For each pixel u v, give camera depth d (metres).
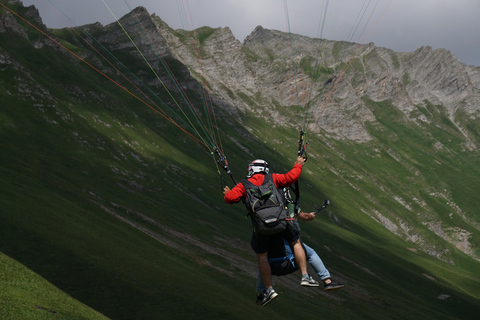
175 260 58.06
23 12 156.75
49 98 106.00
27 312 12.70
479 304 111.62
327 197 199.12
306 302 64.56
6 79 99.06
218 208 113.06
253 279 66.19
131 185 95.62
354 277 105.19
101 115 127.12
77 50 192.12
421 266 140.12
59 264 40.00
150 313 37.25
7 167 67.19
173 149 144.25
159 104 196.50
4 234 41.03
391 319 74.81
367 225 185.62
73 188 70.38
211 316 40.56
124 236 56.59
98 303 36.06
